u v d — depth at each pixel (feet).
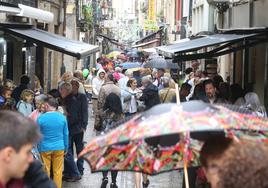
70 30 186.50
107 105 60.39
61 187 52.47
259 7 85.66
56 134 49.96
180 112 16.81
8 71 93.66
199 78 102.27
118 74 118.32
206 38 79.25
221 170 13.25
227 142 15.12
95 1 281.13
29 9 75.31
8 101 56.03
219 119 16.74
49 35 77.56
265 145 14.11
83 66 219.61
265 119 18.26
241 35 73.97
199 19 159.74
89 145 18.13
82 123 60.64
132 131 16.93
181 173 64.75
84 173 64.49
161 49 78.18
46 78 127.54
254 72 88.58
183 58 78.28
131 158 20.66
